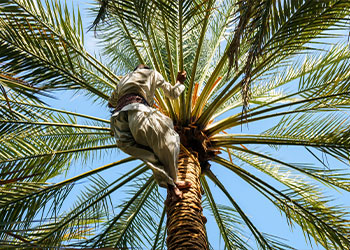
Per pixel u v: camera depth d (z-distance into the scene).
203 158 5.66
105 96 5.35
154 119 4.01
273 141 5.77
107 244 6.08
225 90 5.58
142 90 4.18
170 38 7.28
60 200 5.44
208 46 7.88
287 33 4.50
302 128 5.82
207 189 6.60
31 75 4.87
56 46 5.02
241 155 7.33
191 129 5.63
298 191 6.00
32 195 5.31
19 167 5.35
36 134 5.84
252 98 7.23
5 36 4.79
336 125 5.64
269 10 3.70
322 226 5.75
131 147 4.05
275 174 6.81
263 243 6.14
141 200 6.62
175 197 4.04
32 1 5.33
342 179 5.87
